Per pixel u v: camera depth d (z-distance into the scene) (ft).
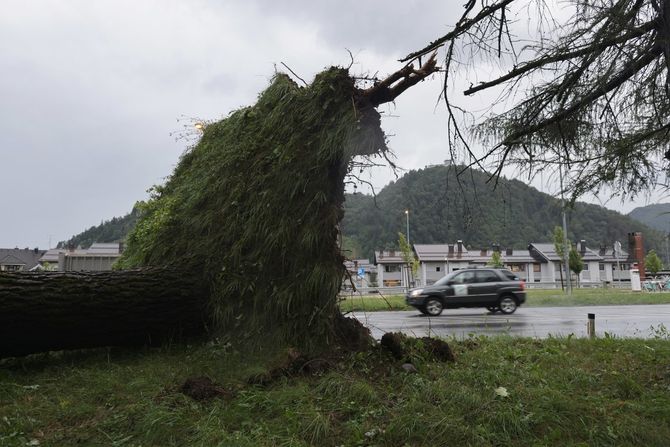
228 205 21.79
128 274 19.47
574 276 183.01
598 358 20.57
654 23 12.52
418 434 11.87
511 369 17.63
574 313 54.24
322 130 19.74
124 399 14.24
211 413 12.85
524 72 13.84
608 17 12.43
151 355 19.17
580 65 13.42
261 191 20.75
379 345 18.22
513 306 53.88
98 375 16.39
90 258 53.52
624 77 13.44
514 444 11.79
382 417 12.89
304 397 13.78
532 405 13.52
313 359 16.76
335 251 19.21
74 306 17.75
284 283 18.81
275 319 18.56
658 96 13.76
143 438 11.89
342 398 13.93
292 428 12.17
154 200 32.19
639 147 14.42
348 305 26.12
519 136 14.67
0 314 16.43
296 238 19.10
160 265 20.95
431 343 18.78
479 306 53.36
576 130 14.75
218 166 24.25
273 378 15.62
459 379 15.76
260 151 22.21
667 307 63.67
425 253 219.61
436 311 52.54
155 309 19.48
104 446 11.57
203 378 14.93
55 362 18.92
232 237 20.86
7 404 14.08
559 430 12.31
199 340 20.42
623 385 15.89
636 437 12.19
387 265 204.95
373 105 19.98
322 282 18.11
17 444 11.39
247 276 19.74
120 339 19.52
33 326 17.16
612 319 46.37
